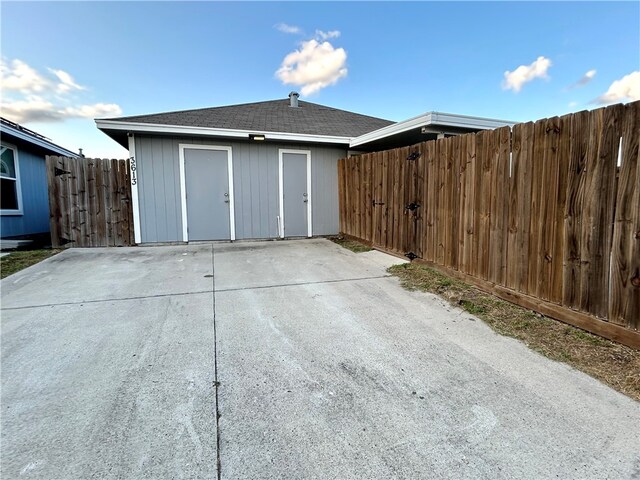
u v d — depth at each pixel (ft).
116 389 6.46
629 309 7.55
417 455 4.84
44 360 7.55
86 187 21.61
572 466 4.61
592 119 8.06
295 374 7.03
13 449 4.91
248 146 24.03
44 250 20.93
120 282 13.87
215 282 13.88
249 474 4.50
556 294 9.32
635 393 6.22
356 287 13.16
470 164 12.46
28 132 25.17
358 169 22.49
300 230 25.84
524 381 6.72
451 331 9.14
